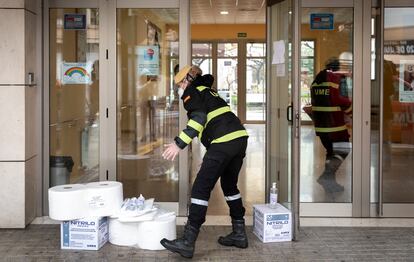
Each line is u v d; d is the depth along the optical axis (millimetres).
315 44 6246
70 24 6203
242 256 4844
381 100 6125
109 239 5195
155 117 6270
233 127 4801
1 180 5664
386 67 6266
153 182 6305
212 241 5305
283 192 5742
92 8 6211
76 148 6301
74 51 6227
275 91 6047
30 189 5910
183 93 4793
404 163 6277
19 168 5668
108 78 6242
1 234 5520
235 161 4953
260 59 18906
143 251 4957
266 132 6309
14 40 5625
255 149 12812
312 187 6332
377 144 6203
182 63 6184
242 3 13844
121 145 6312
